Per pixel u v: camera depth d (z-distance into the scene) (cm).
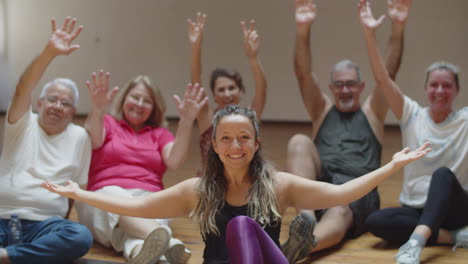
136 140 337
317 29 923
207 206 224
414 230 293
